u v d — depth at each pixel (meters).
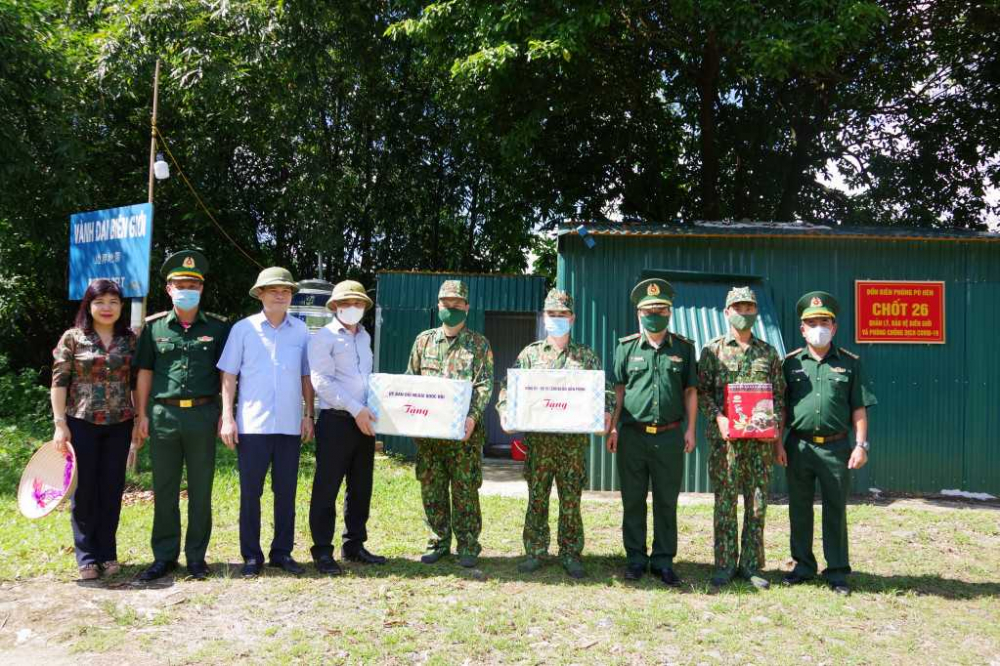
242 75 12.49
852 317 8.59
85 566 4.48
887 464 8.48
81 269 8.73
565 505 4.89
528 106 12.42
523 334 11.98
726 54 11.81
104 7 13.20
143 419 4.69
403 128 16.16
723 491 4.81
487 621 4.00
